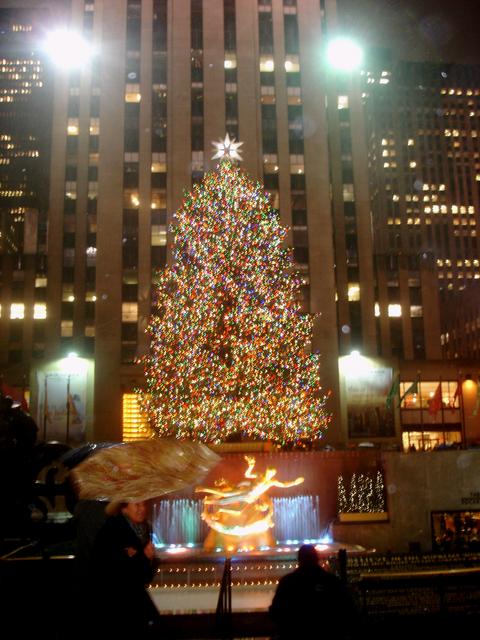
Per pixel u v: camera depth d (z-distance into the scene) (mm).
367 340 82750
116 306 70750
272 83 77188
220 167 56688
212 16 78188
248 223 52312
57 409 65688
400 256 93750
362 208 85812
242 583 20766
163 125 75500
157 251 72312
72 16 81000
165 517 32750
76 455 5922
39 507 6430
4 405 6340
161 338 55500
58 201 78812
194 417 48875
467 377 64438
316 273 72062
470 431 63000
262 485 27328
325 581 7230
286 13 79375
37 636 6211
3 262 95750
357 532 34094
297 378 53062
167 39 77938
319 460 35219
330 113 87875
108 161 74312
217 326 50406
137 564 5824
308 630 7016
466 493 35000
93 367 68188
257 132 75188
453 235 163125
